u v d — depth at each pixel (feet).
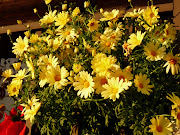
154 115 1.66
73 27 2.05
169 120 1.55
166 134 1.51
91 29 1.98
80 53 1.93
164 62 1.84
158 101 1.89
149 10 1.94
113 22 2.10
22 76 1.94
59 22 1.99
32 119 1.81
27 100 1.95
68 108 1.89
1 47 3.52
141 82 1.62
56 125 1.99
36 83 2.08
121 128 1.97
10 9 3.34
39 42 2.16
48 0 2.26
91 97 1.67
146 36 1.81
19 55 2.23
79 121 2.03
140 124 1.71
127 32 2.03
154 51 1.65
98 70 1.56
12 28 3.23
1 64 3.75
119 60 1.98
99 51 1.94
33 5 3.25
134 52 1.79
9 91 1.91
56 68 1.71
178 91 1.85
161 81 1.84
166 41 1.83
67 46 2.00
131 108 1.70
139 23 2.01
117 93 1.47
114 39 1.78
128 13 2.07
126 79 1.54
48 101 1.92
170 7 2.53
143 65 1.82
